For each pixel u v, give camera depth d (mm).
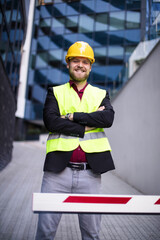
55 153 1554
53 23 16984
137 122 4973
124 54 15398
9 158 7484
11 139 7699
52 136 1633
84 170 1575
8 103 6406
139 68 4871
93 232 1569
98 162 1558
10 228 2686
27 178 5578
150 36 4426
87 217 1553
